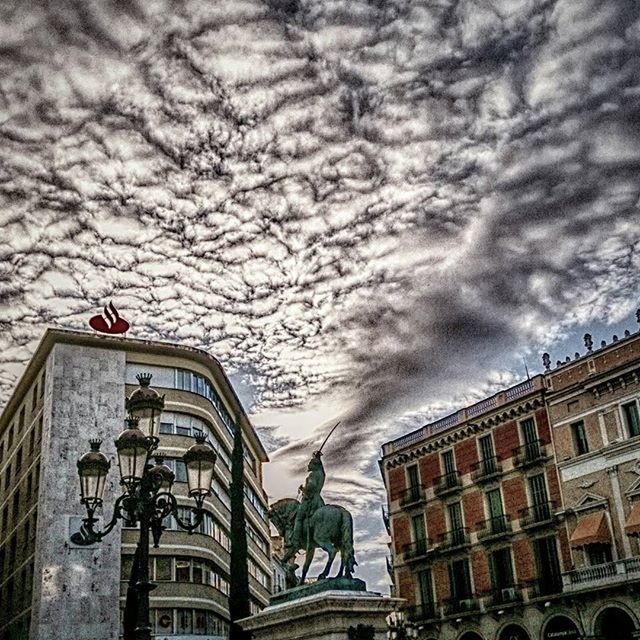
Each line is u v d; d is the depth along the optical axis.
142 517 13.71
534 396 46.09
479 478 47.72
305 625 13.41
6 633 46.22
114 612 40.75
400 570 51.41
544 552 43.66
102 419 44.69
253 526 63.22
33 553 42.56
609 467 41.25
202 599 42.50
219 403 54.06
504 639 44.38
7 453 53.62
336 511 14.89
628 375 41.50
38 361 46.94
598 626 39.69
